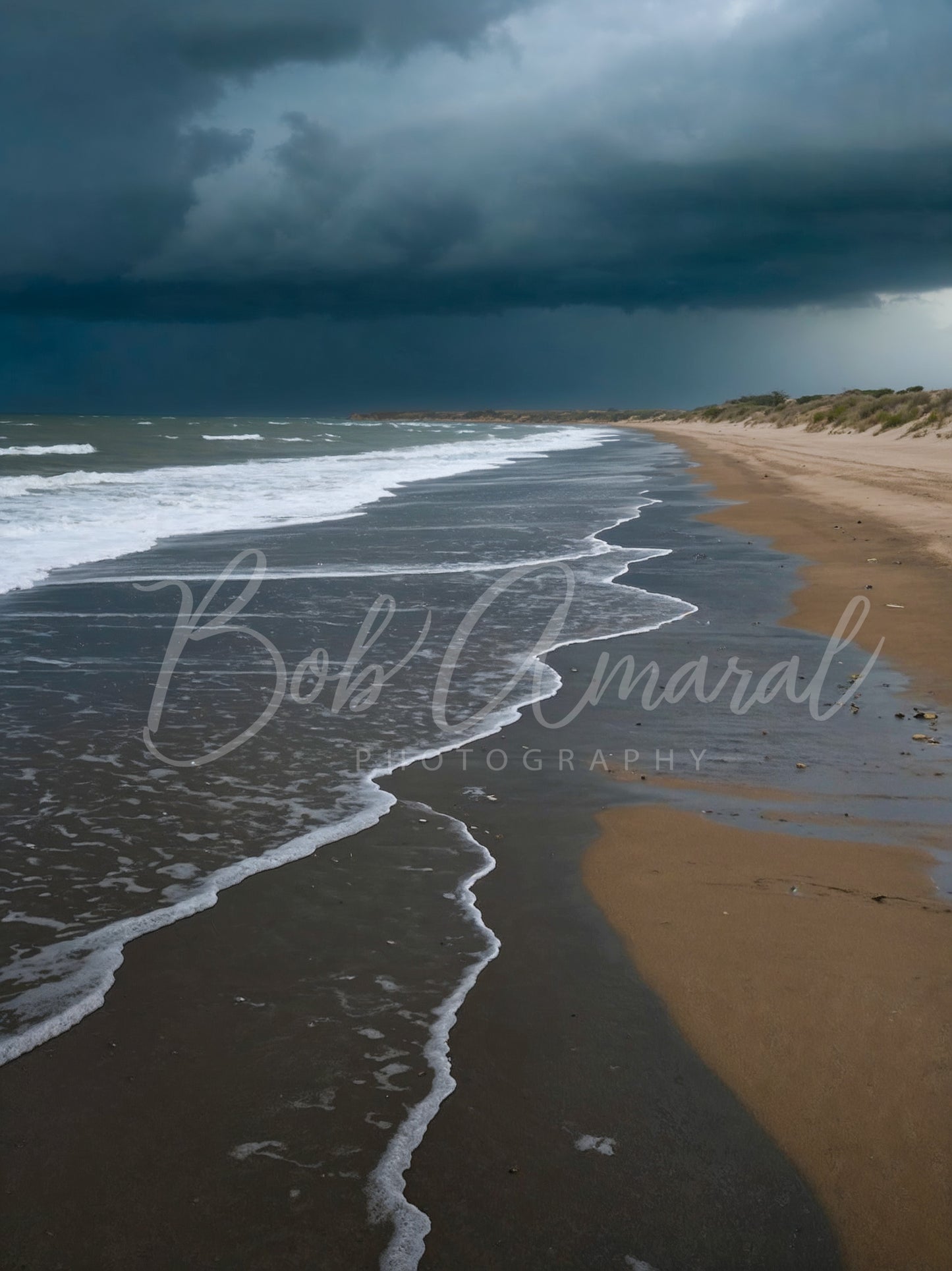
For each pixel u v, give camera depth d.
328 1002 3.64
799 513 20.62
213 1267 2.49
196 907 4.34
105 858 4.81
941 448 40.66
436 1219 2.65
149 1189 2.73
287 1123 3.00
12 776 5.84
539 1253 2.54
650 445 62.28
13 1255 2.50
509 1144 2.92
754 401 115.88
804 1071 3.24
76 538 16.48
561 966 3.92
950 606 11.09
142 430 78.31
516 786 5.94
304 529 18.38
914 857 4.97
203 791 5.70
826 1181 2.78
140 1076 3.20
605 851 5.05
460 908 4.41
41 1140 2.90
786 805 5.71
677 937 4.16
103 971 3.82
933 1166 2.82
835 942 4.10
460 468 38.03
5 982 3.73
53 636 9.54
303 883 4.61
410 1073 3.24
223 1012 3.57
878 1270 2.50
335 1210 2.67
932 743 6.81
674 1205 2.70
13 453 44.75
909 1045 3.37
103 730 6.75
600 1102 3.11
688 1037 3.45
